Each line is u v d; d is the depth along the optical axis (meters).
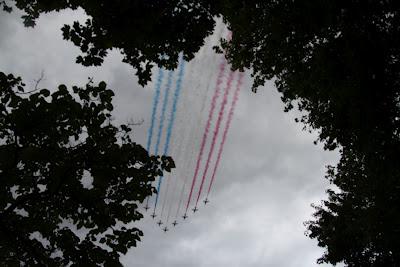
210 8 10.35
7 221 7.98
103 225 8.30
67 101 7.77
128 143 8.23
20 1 11.50
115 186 8.34
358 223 18.81
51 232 8.23
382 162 15.04
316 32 14.06
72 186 8.10
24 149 7.63
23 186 7.95
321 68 14.28
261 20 14.80
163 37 10.11
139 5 9.61
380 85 13.73
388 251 19.09
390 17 13.34
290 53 14.98
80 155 8.02
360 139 14.78
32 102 7.57
